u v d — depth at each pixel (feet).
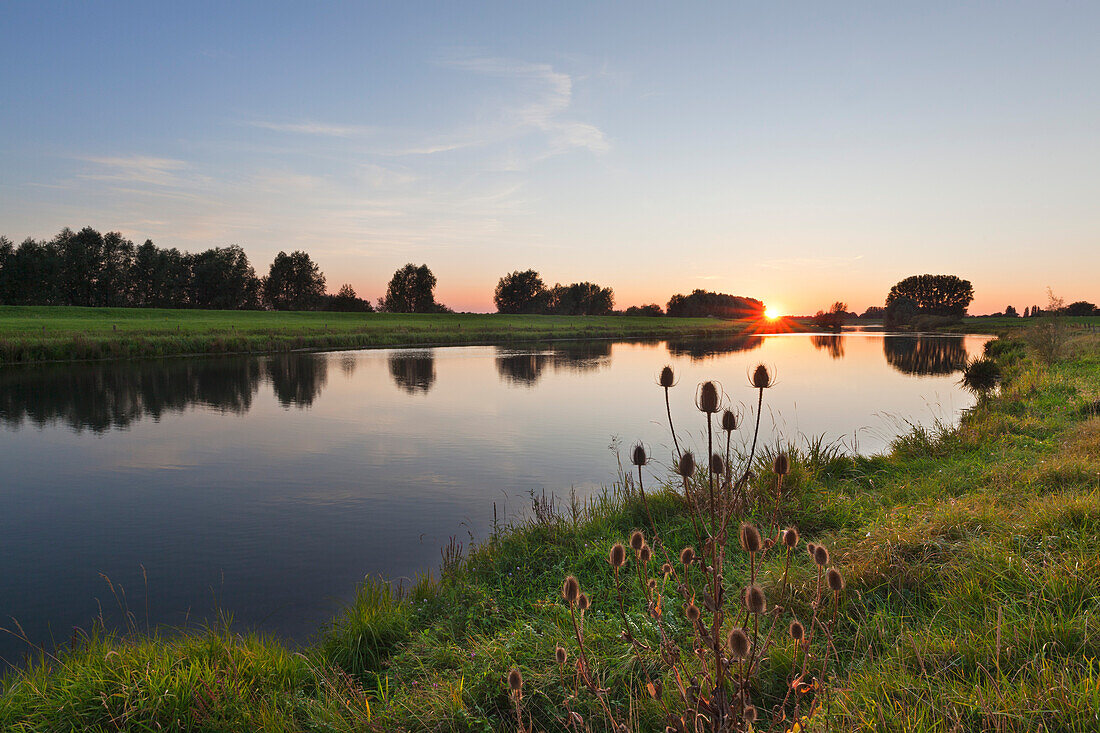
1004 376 81.15
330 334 186.39
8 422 59.52
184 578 23.61
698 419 57.31
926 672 10.98
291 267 439.22
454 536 27.71
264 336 164.55
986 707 9.32
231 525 29.81
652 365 120.78
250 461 43.27
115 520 30.83
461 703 12.37
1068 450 28.04
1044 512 17.04
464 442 48.83
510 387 85.56
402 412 64.28
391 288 483.92
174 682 13.34
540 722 11.98
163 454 45.73
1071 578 12.90
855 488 26.84
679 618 14.92
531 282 512.63
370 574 23.62
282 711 12.96
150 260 385.09
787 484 24.59
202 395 77.87
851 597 14.70
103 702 12.75
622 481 35.83
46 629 19.83
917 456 32.81
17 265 331.16
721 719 7.68
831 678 11.10
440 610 18.48
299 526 29.50
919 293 467.11
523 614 17.28
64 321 201.77
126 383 89.20
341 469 40.63
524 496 33.76
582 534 23.31
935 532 17.26
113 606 21.38
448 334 209.77
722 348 182.09
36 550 26.86
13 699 13.26
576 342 214.69
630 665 12.82
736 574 17.48
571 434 51.49
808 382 87.04
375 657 16.02
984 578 14.16
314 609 20.75
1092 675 9.84
